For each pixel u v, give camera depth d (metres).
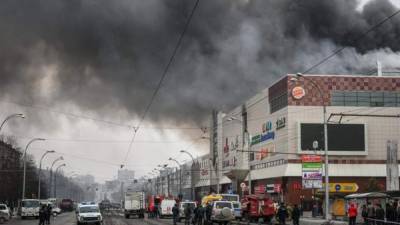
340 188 80.44
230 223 50.00
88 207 49.78
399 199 41.81
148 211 81.50
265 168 93.62
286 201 82.12
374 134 83.06
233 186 110.62
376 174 81.12
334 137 82.00
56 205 95.94
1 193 100.12
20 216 75.44
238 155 109.44
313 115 82.94
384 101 83.69
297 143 82.31
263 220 58.66
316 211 67.38
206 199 60.66
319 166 57.06
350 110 82.94
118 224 52.78
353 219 41.53
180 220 59.81
